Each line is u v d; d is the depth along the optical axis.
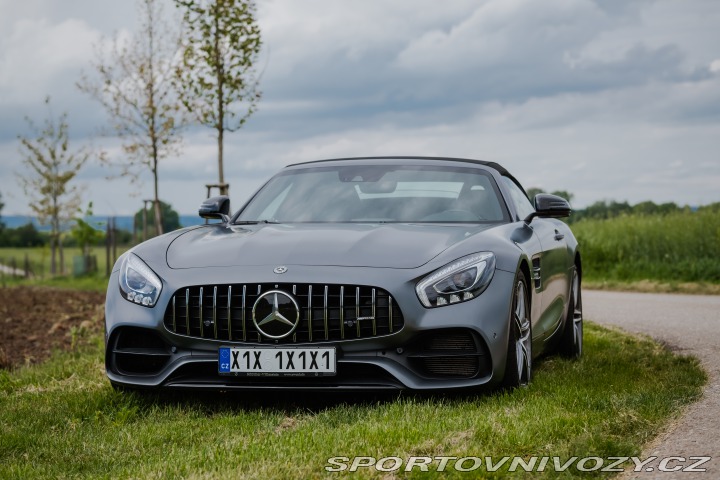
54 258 27.97
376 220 5.06
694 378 4.95
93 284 19.25
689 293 13.81
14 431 4.07
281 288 4.21
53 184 26.97
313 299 4.20
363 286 4.17
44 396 4.95
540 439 3.43
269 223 5.18
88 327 9.45
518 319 4.55
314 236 4.58
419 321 4.16
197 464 3.27
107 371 4.56
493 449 3.32
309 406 4.52
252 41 11.95
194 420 4.18
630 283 15.09
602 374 5.17
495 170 5.60
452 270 4.25
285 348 4.18
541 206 5.40
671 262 16.45
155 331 4.38
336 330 4.19
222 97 11.95
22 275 30.44
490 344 4.20
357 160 5.77
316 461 3.22
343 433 3.59
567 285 6.13
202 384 4.32
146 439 3.80
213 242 4.68
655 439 3.55
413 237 4.54
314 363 4.16
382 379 4.22
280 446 3.43
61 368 6.05
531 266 4.77
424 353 4.21
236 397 4.71
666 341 7.14
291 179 5.66
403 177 5.45
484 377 4.23
